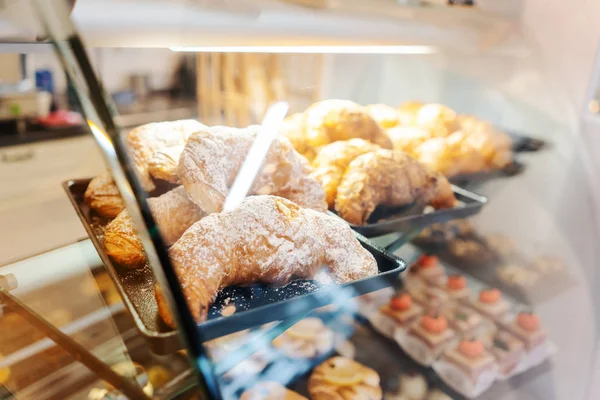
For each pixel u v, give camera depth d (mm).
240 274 309
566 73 606
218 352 286
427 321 409
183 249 290
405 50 497
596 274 514
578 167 583
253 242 311
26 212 388
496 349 413
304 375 354
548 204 550
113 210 383
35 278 323
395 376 371
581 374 433
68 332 288
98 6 275
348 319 403
